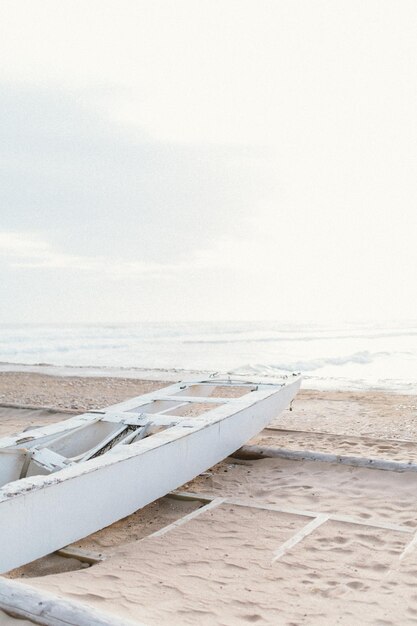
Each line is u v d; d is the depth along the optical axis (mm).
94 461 4000
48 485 3467
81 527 3713
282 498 4793
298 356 21469
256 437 7141
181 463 4711
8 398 10977
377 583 3246
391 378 14367
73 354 24953
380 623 2783
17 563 3270
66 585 3170
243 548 3783
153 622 2703
